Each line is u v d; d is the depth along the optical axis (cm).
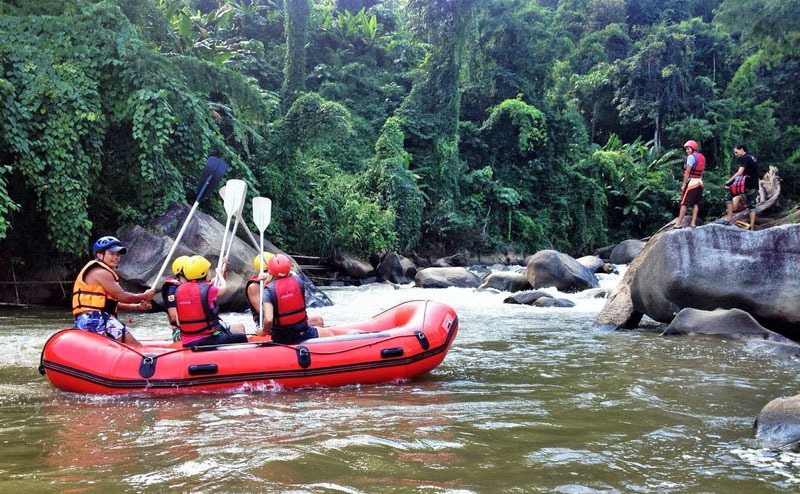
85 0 1184
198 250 1055
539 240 2834
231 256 1073
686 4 4909
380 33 3525
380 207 2175
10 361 589
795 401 362
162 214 1113
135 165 1122
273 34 3116
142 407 423
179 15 2067
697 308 759
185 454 319
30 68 1013
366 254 1864
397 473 292
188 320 489
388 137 2403
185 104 1171
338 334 559
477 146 2986
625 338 734
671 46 3678
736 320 713
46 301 1097
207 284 500
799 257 707
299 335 504
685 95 3706
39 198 996
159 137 1077
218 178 610
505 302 1181
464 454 321
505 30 3145
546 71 3186
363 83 3070
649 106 3600
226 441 342
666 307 777
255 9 3052
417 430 364
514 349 662
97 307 496
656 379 510
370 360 495
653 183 3266
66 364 461
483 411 410
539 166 2950
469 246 2545
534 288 1396
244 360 473
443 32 2733
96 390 458
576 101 3844
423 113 2775
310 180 1934
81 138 1051
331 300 1260
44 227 1088
